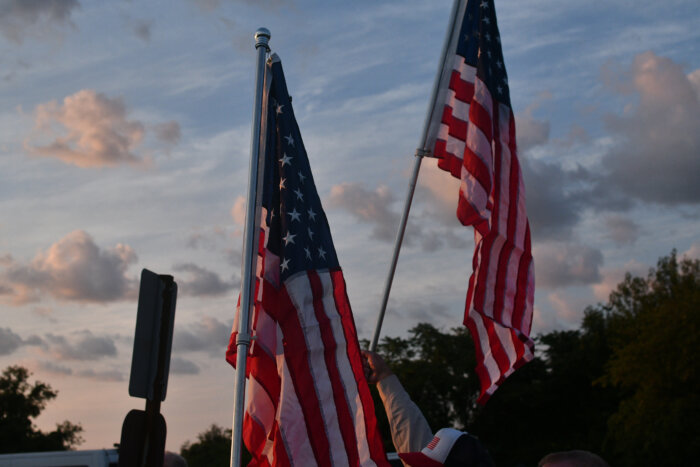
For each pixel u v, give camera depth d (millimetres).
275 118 5641
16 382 71125
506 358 6414
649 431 40844
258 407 4934
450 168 6652
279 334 5109
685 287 45438
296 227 5312
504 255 6621
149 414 4508
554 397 61656
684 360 39938
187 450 78062
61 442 71375
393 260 6309
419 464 4074
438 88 6746
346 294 5266
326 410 4871
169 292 4727
